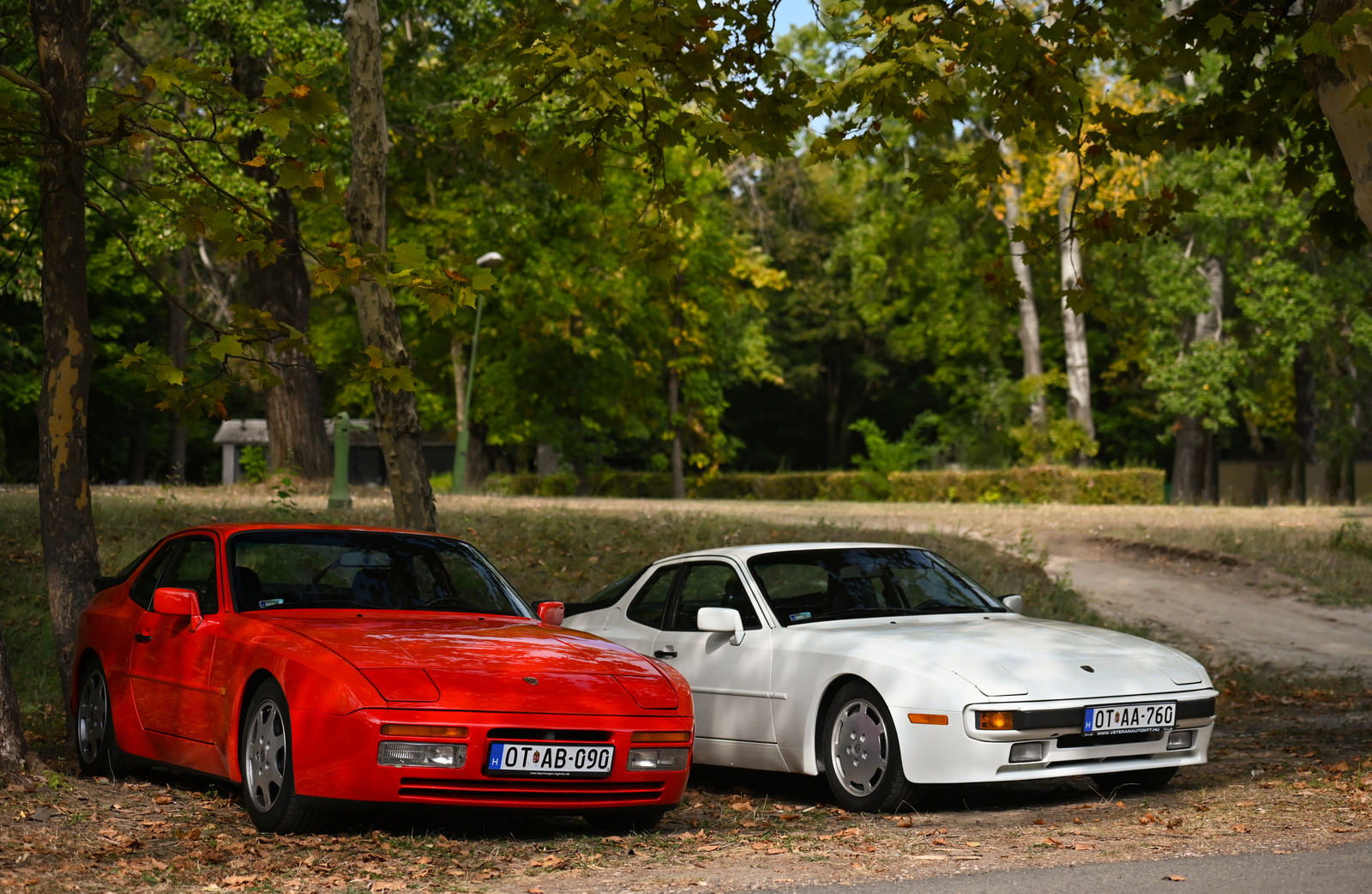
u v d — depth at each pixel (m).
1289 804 7.32
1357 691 13.93
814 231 63.25
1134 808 7.47
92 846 6.09
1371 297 11.39
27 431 48.22
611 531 18.52
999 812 7.55
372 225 12.33
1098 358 57.97
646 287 41.72
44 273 8.99
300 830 6.43
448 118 27.08
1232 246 37.91
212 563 7.67
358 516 18.61
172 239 23.02
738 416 73.25
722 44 9.92
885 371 67.38
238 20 22.92
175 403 8.70
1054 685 7.40
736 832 7.05
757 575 8.80
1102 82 33.12
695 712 8.69
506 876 5.78
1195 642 16.91
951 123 9.74
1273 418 47.22
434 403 45.78
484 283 7.89
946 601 8.91
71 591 8.97
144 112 8.25
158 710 7.55
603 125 9.95
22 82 7.82
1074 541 22.64
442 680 6.34
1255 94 11.05
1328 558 21.23
